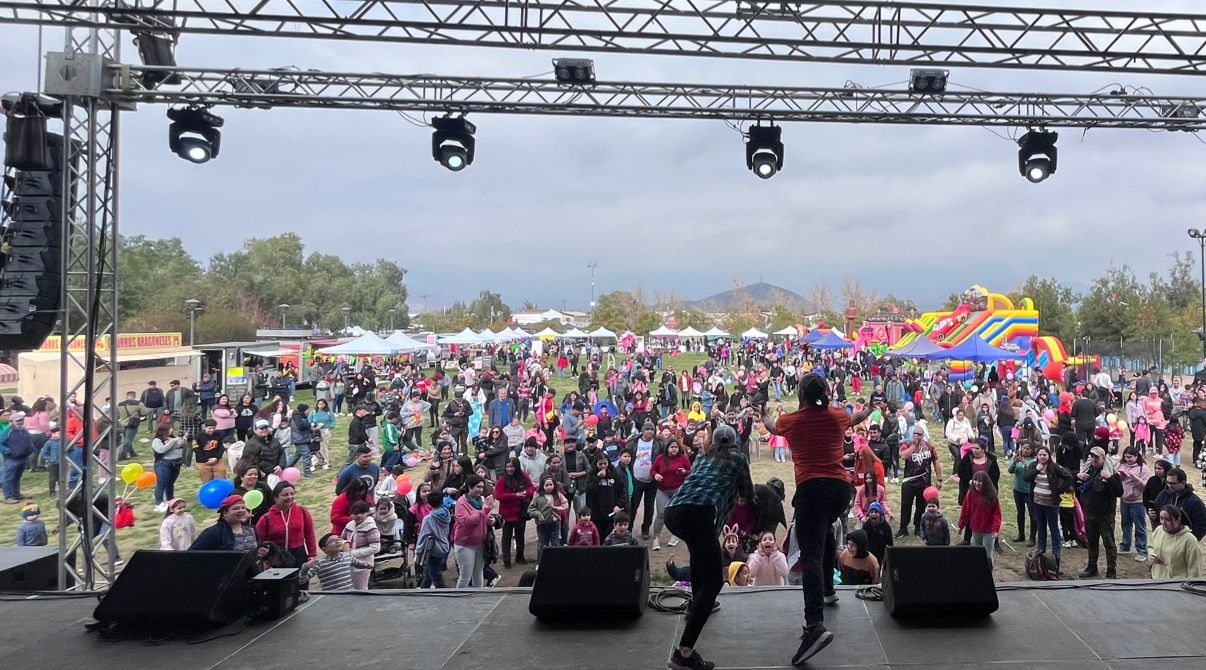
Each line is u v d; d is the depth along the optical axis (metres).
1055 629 4.28
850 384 32.56
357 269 122.38
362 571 7.23
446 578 8.99
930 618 4.48
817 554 3.84
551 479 9.30
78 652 4.20
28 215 7.61
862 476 10.09
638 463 10.76
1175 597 4.81
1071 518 9.05
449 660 4.04
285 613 4.79
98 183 7.95
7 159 7.44
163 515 12.06
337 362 38.53
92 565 7.69
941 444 19.22
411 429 17.67
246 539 6.29
